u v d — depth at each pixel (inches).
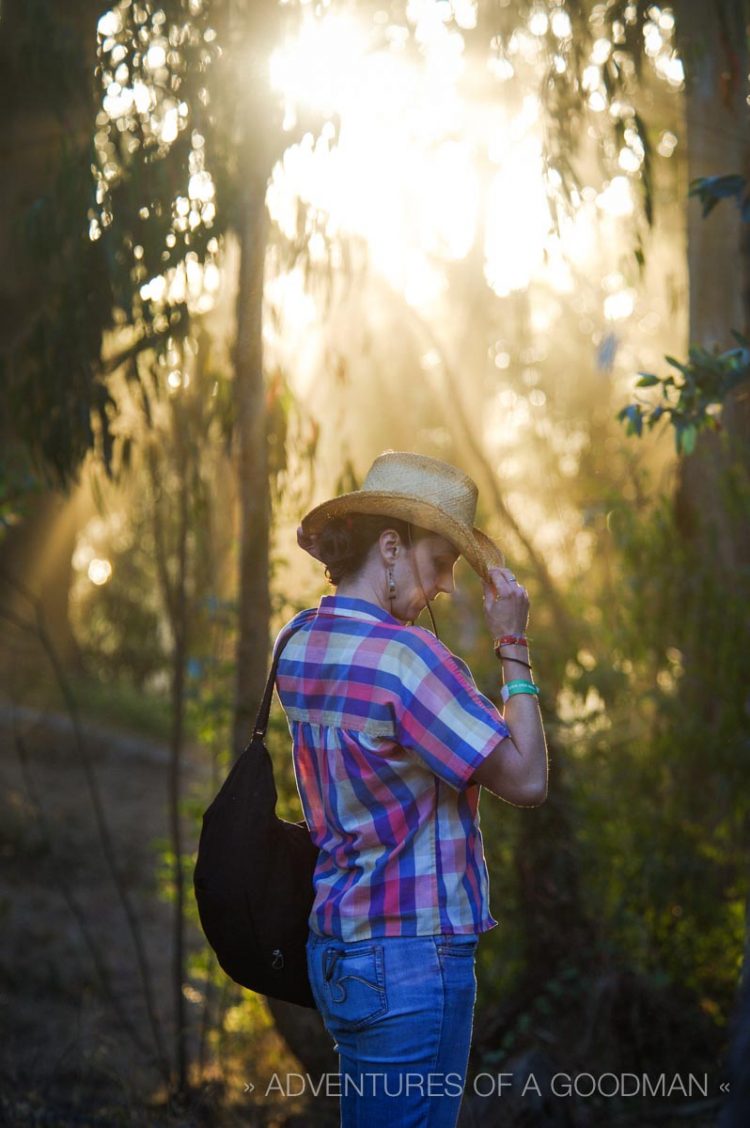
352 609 85.4
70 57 160.2
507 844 190.1
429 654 81.4
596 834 194.1
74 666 626.5
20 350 179.6
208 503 183.9
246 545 159.3
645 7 155.0
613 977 174.1
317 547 88.2
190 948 275.3
